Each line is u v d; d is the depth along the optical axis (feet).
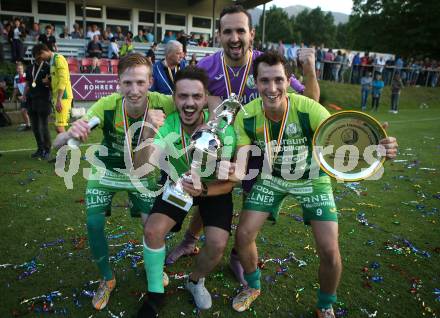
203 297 8.41
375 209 14.52
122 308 8.39
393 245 11.50
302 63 9.18
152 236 7.50
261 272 9.86
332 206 7.84
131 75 7.49
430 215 14.02
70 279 9.38
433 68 72.95
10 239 11.18
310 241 11.62
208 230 7.84
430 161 22.47
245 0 57.21
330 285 7.67
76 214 13.05
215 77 9.21
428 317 8.31
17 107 31.45
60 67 18.49
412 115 46.85
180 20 64.59
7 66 38.34
